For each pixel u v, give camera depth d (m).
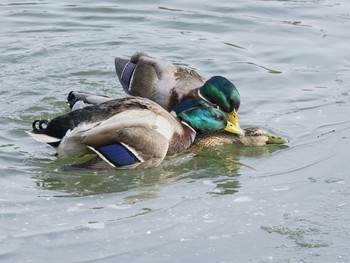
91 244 9.45
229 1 20.41
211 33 18.44
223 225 10.04
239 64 16.61
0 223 9.96
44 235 9.66
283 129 13.61
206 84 14.01
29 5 19.94
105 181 11.53
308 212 10.46
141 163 12.00
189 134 13.05
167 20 19.14
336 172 11.80
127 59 15.33
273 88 15.45
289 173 11.85
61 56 17.02
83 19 19.16
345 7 20.00
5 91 15.02
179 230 9.88
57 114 14.16
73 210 10.42
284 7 20.02
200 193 11.09
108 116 11.99
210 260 9.17
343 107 14.42
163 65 14.70
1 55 16.83
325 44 17.67
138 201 10.76
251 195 11.01
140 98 12.65
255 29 18.64
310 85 15.57
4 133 13.23
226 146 13.21
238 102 13.83
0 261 9.02
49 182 11.42
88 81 15.87
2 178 11.48
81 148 11.93
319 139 13.12
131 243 9.50
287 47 17.55
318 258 9.30
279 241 9.68
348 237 9.80
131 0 20.39
